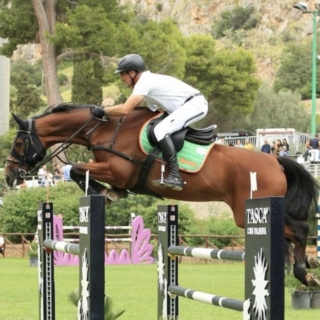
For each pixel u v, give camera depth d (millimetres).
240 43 104750
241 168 8359
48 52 37750
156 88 8234
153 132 8156
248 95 58188
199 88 56344
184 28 112125
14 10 37969
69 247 6461
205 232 25047
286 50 91125
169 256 7766
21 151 8594
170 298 7754
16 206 27094
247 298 4691
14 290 13375
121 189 8422
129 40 37031
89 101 49156
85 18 36219
